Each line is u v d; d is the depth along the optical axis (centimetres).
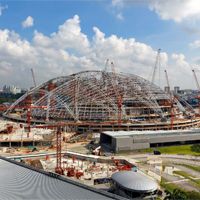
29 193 5203
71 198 5103
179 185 10444
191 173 12012
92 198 5150
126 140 16412
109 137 17912
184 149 16912
